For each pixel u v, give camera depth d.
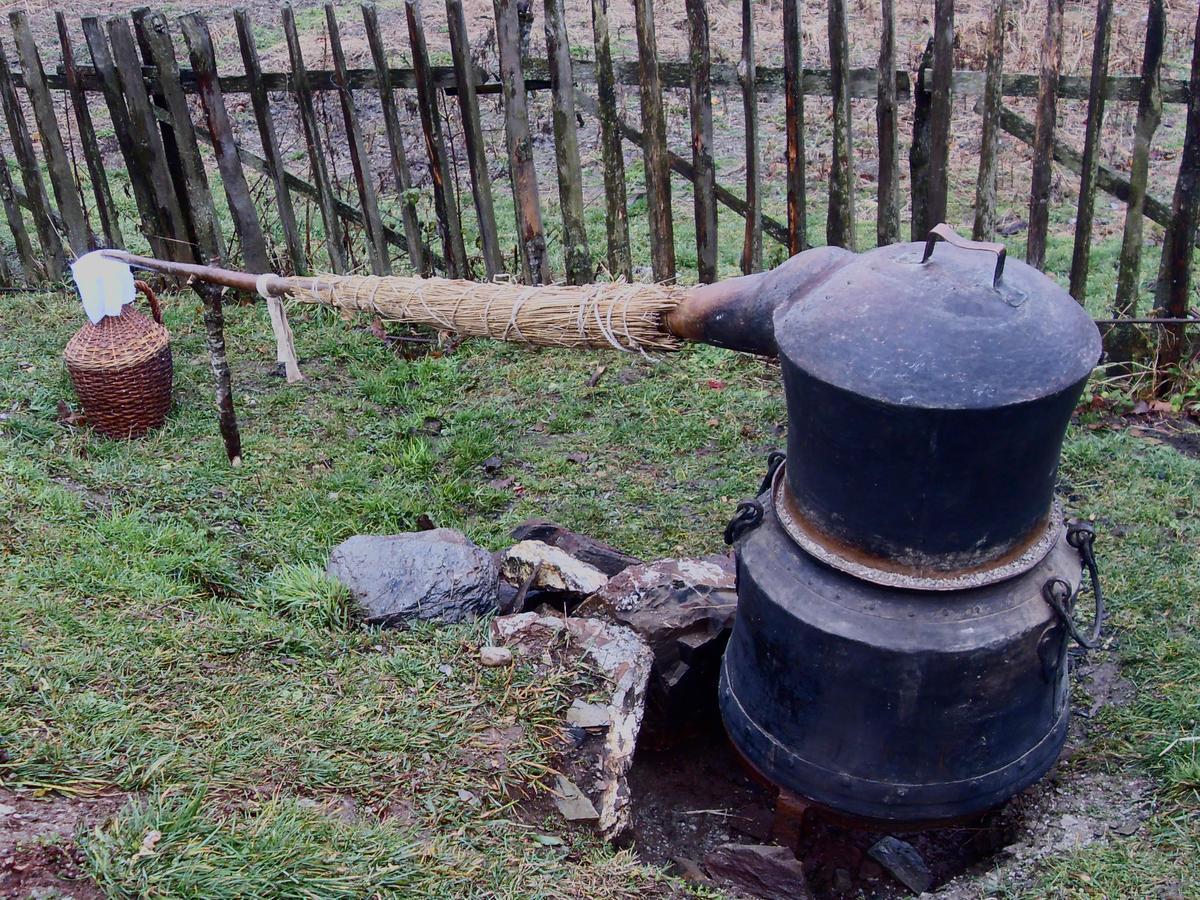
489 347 4.07
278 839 1.93
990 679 2.01
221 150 4.26
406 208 4.18
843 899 2.28
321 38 7.30
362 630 2.54
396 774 2.13
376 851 1.95
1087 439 3.34
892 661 1.99
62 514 2.89
